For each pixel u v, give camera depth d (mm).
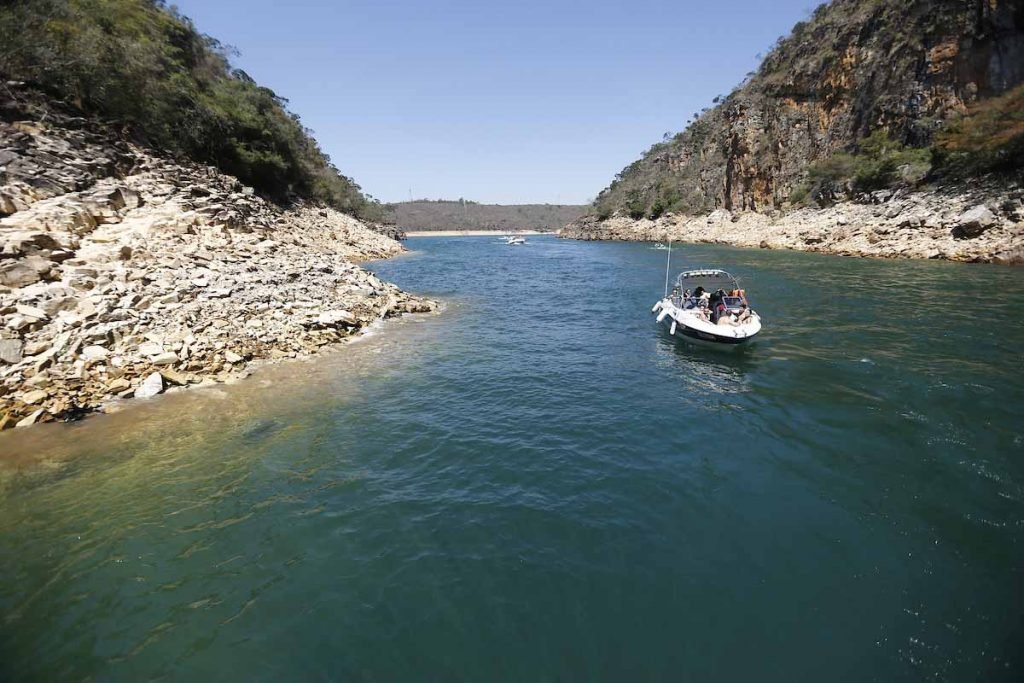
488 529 5660
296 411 8867
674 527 5723
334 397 9547
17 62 18984
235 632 4250
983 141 31672
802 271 27875
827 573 4977
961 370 10664
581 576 4949
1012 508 5910
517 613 4488
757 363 11766
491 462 7180
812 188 50719
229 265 14875
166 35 31406
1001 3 38156
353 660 4008
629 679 3867
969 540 5387
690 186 76375
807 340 13531
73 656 3988
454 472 6895
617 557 5223
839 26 54562
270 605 4547
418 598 4648
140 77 24250
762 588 4793
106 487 6406
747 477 6777
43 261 10695
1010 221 27609
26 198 14055
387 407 9141
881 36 48875
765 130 61562
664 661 4016
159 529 5586
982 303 17328
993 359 11336
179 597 4621
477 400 9555
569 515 5934
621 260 40688
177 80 29281
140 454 7246
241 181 34875
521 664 3986
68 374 8898
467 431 8188
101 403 8742
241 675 3867
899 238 32656
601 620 4418
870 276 24562
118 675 3838
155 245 14289
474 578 4902
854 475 6746
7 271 10070
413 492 6398
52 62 19609
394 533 5574
